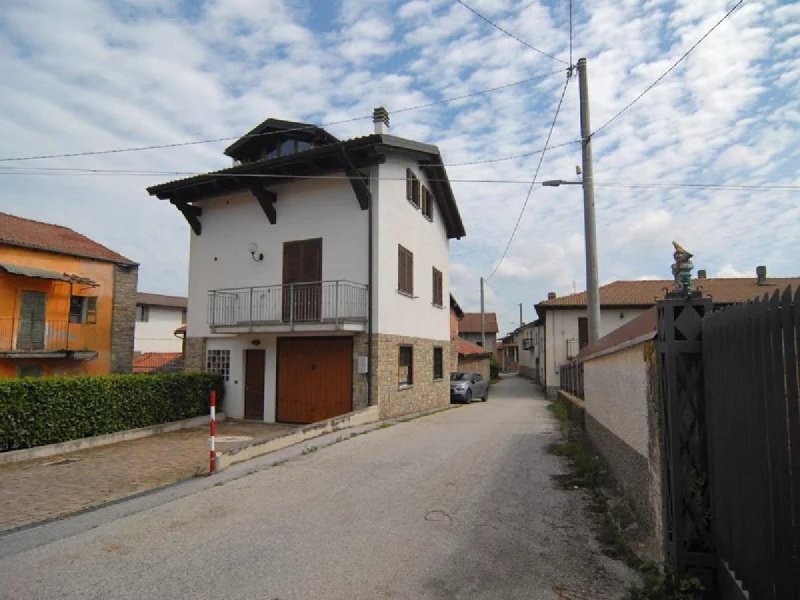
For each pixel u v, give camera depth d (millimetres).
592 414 9328
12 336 18703
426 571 4348
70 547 5062
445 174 19422
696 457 3682
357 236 15133
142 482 7977
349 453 9414
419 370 17969
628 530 5023
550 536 5137
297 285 15742
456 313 34344
